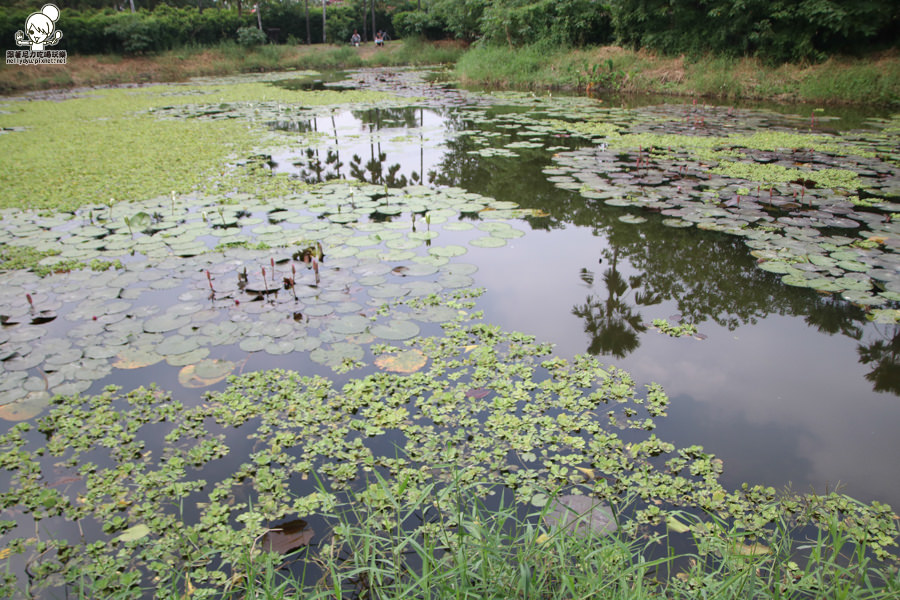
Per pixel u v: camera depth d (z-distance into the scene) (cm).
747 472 269
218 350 367
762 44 1552
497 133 1060
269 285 446
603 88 1677
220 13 2756
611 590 191
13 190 693
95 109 1416
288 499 255
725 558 209
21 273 466
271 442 291
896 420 305
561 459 277
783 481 263
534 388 334
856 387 334
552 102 1470
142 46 2386
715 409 315
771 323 405
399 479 262
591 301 436
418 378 340
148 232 555
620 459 276
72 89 1991
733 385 336
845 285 442
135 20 2388
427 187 721
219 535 234
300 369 351
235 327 389
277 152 907
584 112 1295
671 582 205
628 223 591
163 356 359
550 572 199
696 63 1630
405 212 622
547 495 253
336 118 1256
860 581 209
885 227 552
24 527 241
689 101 1453
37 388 329
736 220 584
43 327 388
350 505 251
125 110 1392
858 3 1387
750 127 1069
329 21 3353
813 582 199
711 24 1628
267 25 3136
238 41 2731
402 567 217
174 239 537
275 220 590
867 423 303
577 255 518
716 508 247
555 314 418
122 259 494
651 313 420
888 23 1435
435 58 2783
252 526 238
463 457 279
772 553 221
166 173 772
